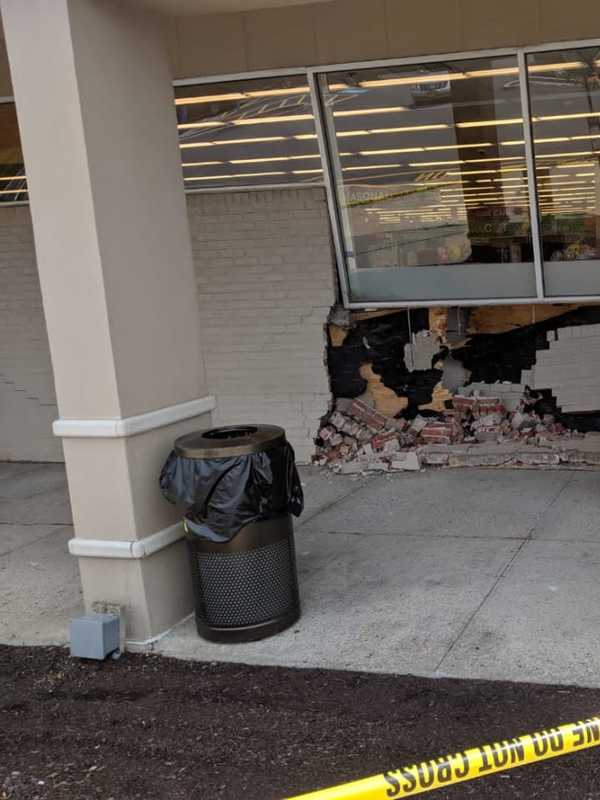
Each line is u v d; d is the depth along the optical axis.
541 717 4.18
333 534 6.98
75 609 6.07
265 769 4.04
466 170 7.96
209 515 5.10
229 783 3.98
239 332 8.93
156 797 3.94
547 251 7.96
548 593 5.47
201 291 8.95
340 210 8.45
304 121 8.20
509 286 8.16
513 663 4.68
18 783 4.16
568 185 7.75
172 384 5.58
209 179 8.68
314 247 8.55
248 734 4.34
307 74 8.00
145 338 5.37
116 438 5.18
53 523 8.04
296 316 8.73
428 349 8.60
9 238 9.56
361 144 8.17
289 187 8.47
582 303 8.05
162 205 5.55
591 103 7.46
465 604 5.44
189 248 5.77
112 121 5.16
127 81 5.29
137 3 5.33
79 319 5.14
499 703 4.34
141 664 5.19
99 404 5.20
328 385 8.80
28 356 9.82
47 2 4.88
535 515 6.93
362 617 5.43
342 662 4.91
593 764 3.81
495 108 7.71
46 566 6.96
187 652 5.23
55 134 4.99
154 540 5.34
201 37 8.18
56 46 4.90
